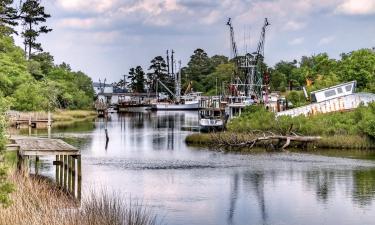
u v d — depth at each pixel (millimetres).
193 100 189750
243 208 33000
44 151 32344
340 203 34188
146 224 25391
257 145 65625
